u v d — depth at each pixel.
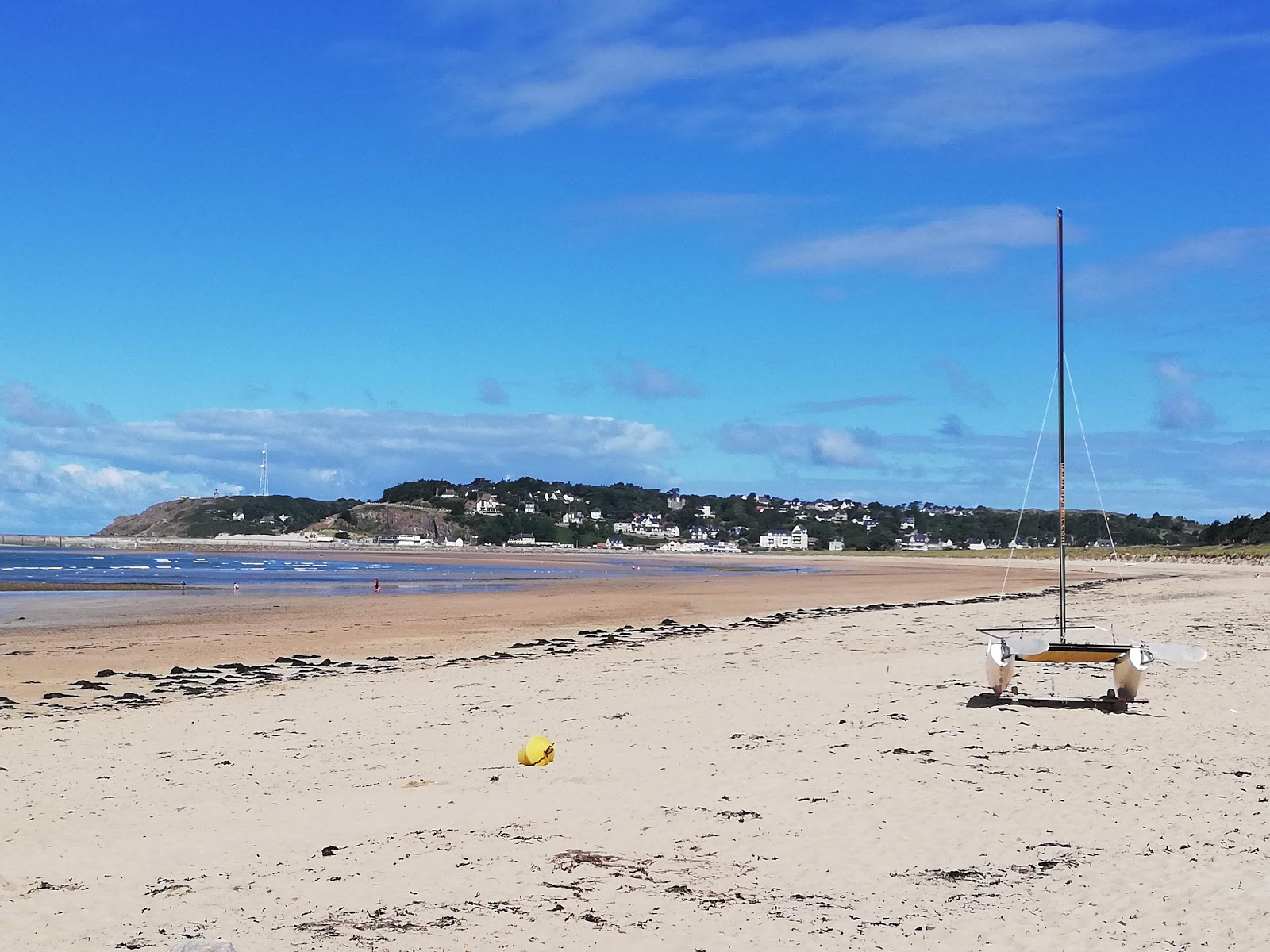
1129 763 12.37
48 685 22.77
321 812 11.23
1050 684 18.98
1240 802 10.52
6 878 8.95
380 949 7.13
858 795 11.10
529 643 31.66
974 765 12.36
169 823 10.95
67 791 12.54
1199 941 6.98
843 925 7.47
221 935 7.44
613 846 9.56
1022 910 7.68
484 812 10.89
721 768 12.57
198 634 34.47
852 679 20.48
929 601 54.19
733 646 29.30
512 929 7.48
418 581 79.00
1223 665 21.12
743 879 8.55
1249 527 168.38
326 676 23.83
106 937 7.47
